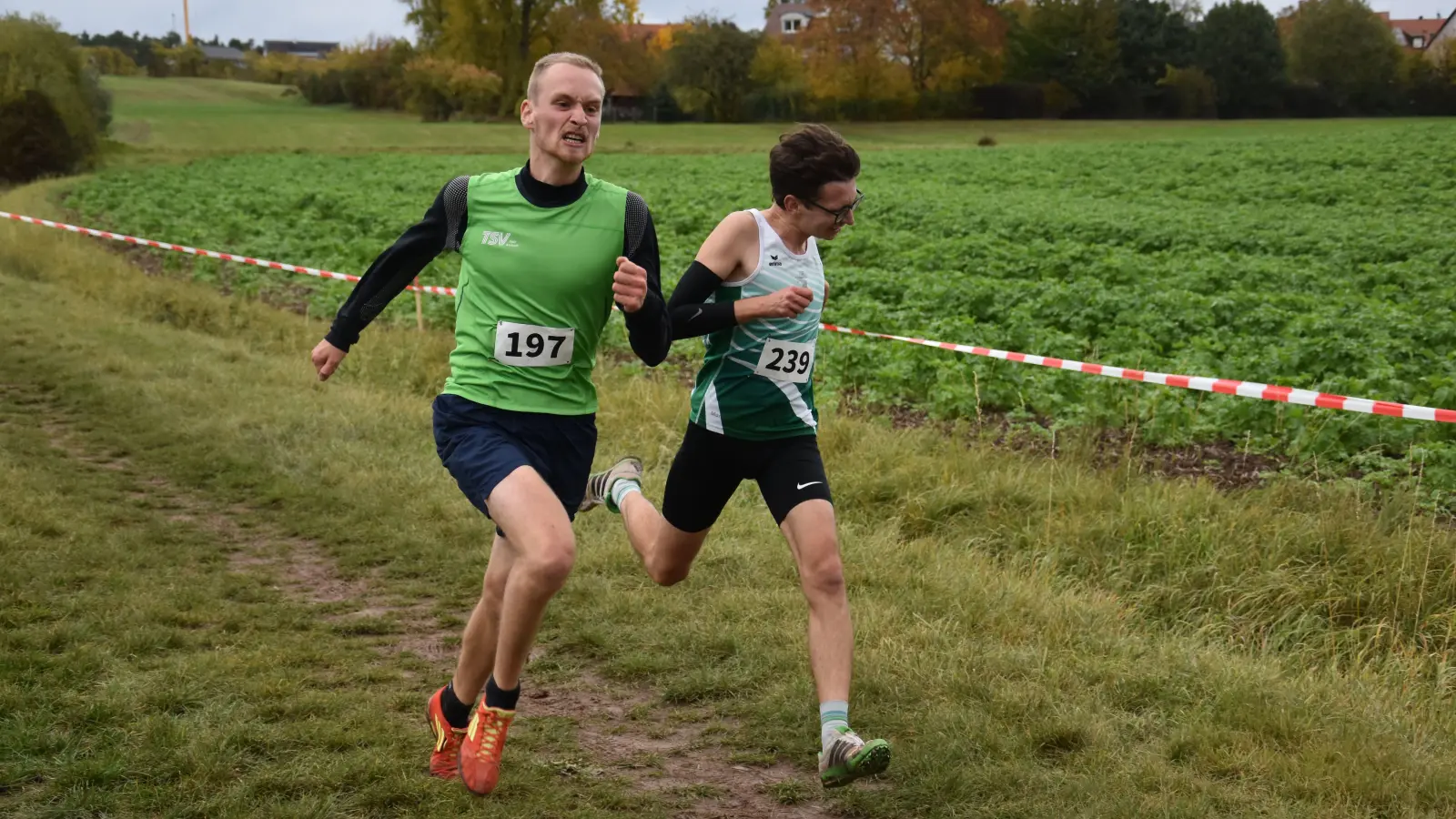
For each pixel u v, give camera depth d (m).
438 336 12.24
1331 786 3.61
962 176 39.62
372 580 5.75
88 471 7.30
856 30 82.75
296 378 10.04
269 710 4.02
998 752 3.81
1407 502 6.53
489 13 78.25
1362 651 5.06
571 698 4.36
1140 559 6.06
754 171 41.66
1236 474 8.07
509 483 3.18
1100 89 85.81
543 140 3.32
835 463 7.59
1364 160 39.44
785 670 4.48
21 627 4.68
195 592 5.29
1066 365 7.66
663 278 16.27
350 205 26.61
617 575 5.62
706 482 3.81
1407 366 10.22
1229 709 4.16
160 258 19.69
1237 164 40.91
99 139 46.84
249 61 119.81
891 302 14.78
